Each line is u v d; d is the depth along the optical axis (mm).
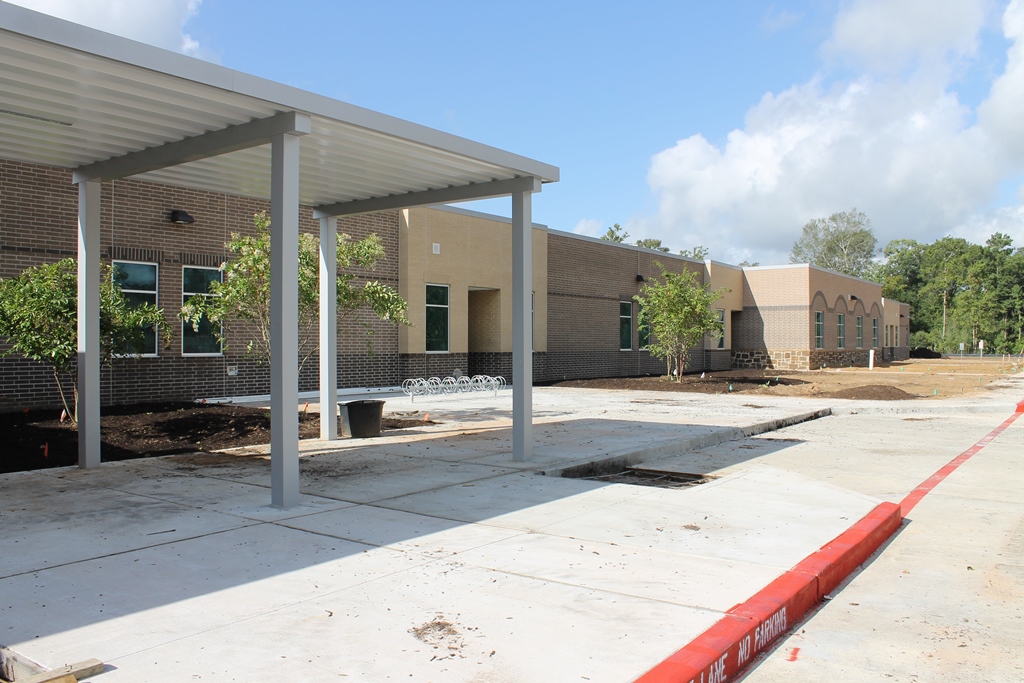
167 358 15594
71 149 7938
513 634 3906
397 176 9250
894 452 11234
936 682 3729
